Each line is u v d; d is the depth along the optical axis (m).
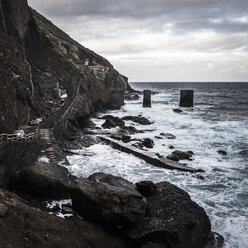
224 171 21.05
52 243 9.40
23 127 25.88
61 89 42.25
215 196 16.61
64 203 14.52
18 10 42.09
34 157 20.03
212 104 77.12
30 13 47.91
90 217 11.44
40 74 40.69
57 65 47.81
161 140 31.14
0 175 15.34
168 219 10.91
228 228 13.02
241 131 36.16
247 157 25.02
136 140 29.28
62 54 53.91
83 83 48.03
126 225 10.94
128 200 10.81
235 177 19.84
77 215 12.80
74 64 52.09
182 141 30.86
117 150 26.61
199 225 11.05
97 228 10.95
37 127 25.80
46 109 34.12
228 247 11.56
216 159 24.38
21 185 15.28
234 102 83.62
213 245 11.59
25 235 9.34
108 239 10.48
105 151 26.20
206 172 20.81
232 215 14.27
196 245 10.93
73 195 11.80
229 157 25.05
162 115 52.00
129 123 41.34
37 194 15.01
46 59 47.53
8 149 17.22
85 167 21.33
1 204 10.27
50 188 14.85
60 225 10.47
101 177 13.05
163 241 10.20
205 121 44.97
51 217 10.80
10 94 24.56
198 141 30.78
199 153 26.23
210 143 29.88
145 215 11.36
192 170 20.67
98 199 10.96
